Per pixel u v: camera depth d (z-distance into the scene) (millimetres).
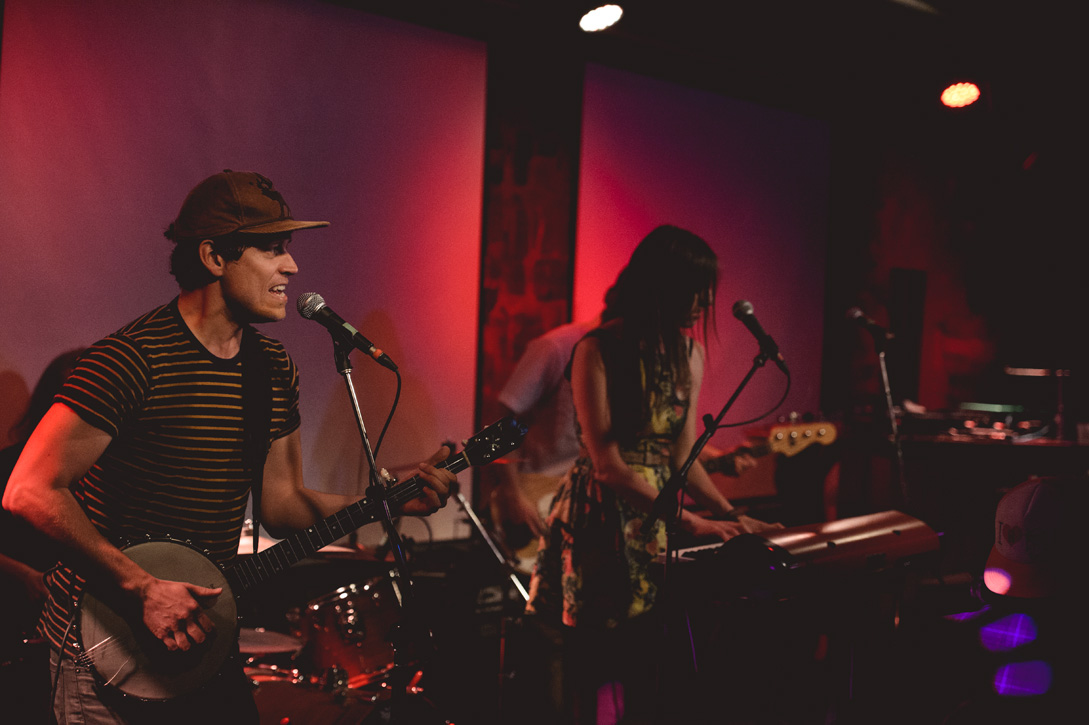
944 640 2439
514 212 3992
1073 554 2014
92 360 1530
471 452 1854
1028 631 2232
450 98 3779
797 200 4961
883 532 2244
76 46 2998
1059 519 2031
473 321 3865
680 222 4527
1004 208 5645
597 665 2590
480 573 3488
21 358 2932
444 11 3744
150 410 1576
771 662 2467
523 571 3320
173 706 1591
